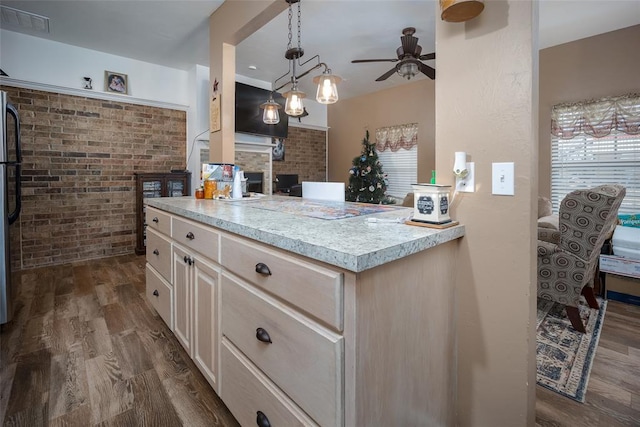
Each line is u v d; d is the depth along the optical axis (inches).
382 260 31.9
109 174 162.1
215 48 118.3
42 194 145.1
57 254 149.5
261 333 42.2
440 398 46.3
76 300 105.3
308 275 34.6
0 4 116.3
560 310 100.7
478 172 44.8
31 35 141.2
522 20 40.1
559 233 90.7
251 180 200.2
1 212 82.0
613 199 79.1
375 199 221.8
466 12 41.9
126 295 110.3
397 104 223.6
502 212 43.2
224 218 51.7
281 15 124.3
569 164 153.5
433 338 43.8
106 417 54.7
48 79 146.2
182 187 175.0
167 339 80.7
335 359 31.9
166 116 178.5
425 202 45.2
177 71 183.3
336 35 142.4
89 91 152.9
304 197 95.7
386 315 34.9
